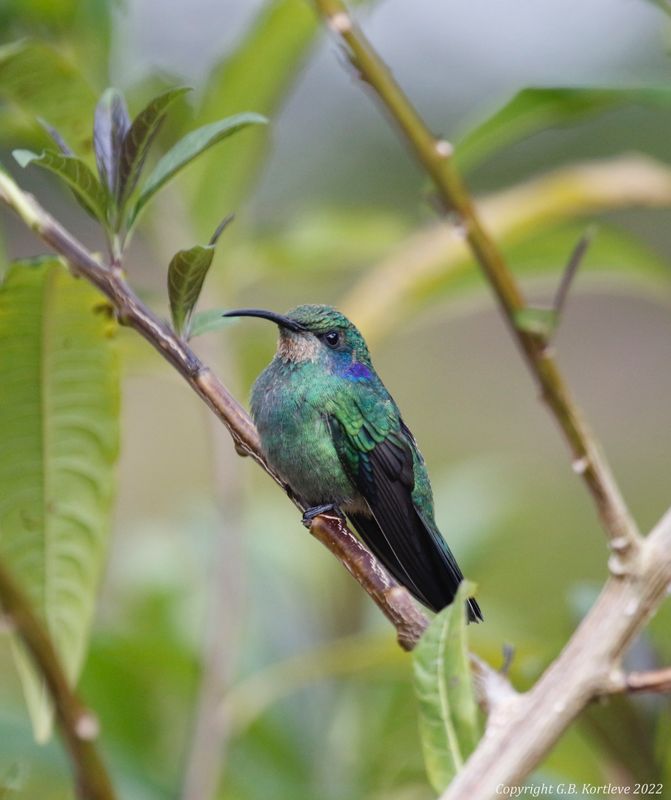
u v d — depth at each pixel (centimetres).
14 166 1903
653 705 515
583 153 2234
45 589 558
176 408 2331
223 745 772
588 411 2378
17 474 567
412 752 886
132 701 859
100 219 490
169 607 968
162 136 909
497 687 390
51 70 636
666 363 2444
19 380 568
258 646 944
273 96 904
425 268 863
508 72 2211
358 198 2192
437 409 2317
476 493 982
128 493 2066
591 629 378
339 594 960
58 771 742
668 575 380
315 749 898
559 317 416
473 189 2273
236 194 939
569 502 1969
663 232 2248
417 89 2261
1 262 785
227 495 837
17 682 1062
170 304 495
